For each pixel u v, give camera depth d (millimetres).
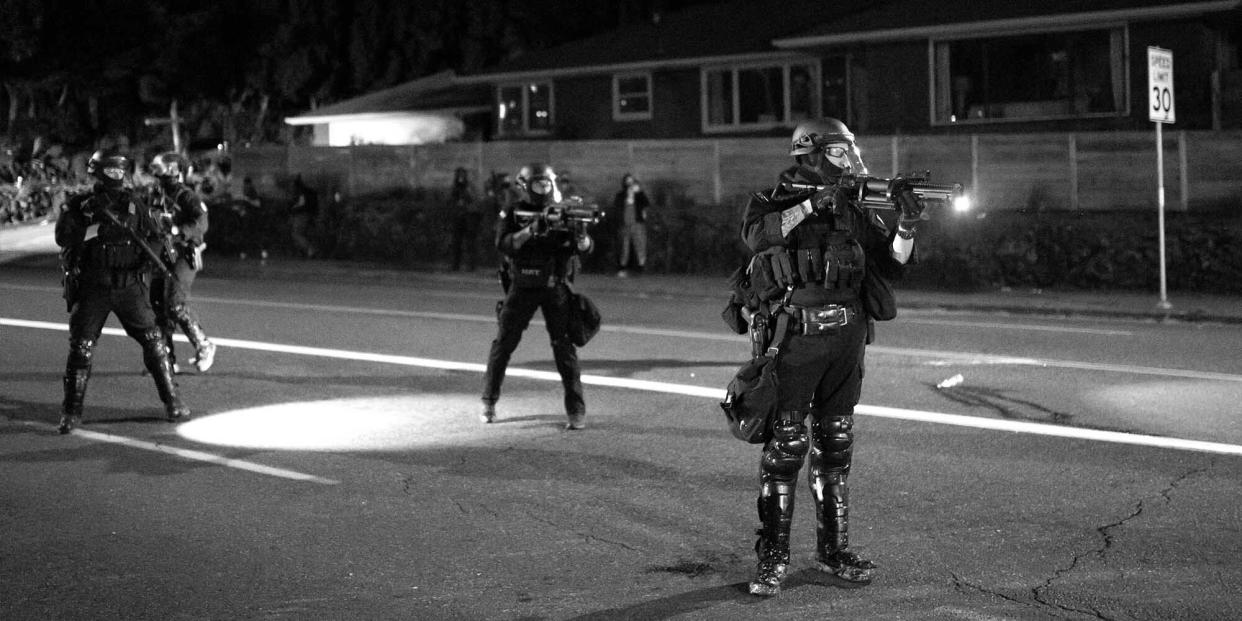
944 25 29688
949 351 13703
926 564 6633
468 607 6121
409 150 32750
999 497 7852
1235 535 7000
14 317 17250
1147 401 10766
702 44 35906
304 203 29234
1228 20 28750
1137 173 23828
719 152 28250
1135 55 28469
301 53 55156
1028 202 24922
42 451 9453
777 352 6188
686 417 10391
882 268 6336
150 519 7664
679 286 22625
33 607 6191
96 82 53594
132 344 14445
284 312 17797
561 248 9875
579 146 30188
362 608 6129
